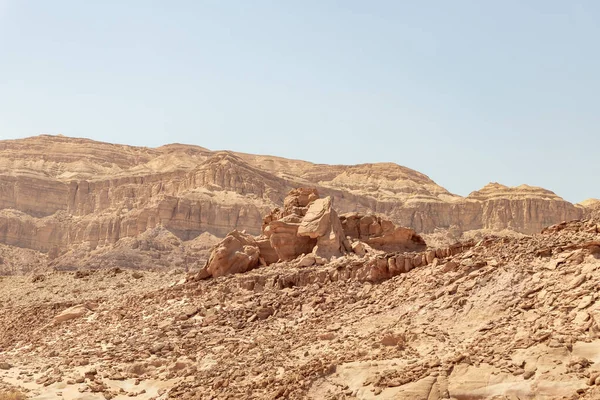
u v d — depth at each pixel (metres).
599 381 31.55
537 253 41.03
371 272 48.19
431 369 35.38
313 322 44.69
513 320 37.12
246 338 45.22
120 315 52.75
